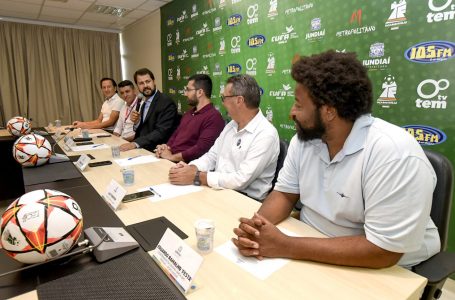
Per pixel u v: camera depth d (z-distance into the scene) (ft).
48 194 2.48
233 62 10.32
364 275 2.44
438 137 5.46
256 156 5.06
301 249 2.61
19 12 14.71
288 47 8.16
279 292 2.22
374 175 2.63
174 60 13.92
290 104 8.32
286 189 3.66
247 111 5.41
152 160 6.55
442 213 2.98
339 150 3.03
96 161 6.41
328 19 7.02
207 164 6.23
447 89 5.25
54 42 17.08
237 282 2.34
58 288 2.10
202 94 7.79
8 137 9.75
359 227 3.01
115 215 3.55
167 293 2.09
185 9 12.53
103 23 17.21
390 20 5.90
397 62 5.88
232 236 3.08
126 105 11.87
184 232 3.16
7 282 2.25
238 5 9.73
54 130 11.73
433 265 2.77
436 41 5.30
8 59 15.93
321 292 2.23
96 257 2.53
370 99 2.80
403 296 2.19
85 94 18.24
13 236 2.22
